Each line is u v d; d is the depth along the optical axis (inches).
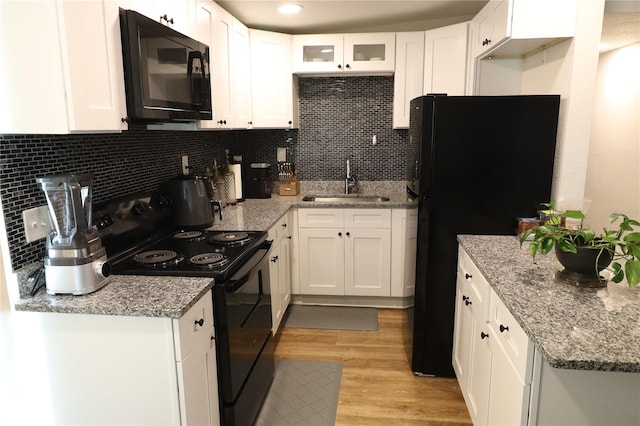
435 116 87.0
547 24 81.0
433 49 128.0
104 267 61.1
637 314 50.9
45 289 60.4
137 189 88.4
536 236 62.1
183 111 76.3
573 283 59.4
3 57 51.9
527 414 49.9
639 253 52.9
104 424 59.8
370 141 149.3
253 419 80.8
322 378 98.3
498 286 59.7
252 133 153.6
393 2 113.0
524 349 49.8
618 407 48.4
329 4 112.9
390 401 89.8
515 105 85.3
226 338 67.3
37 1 50.3
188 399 57.9
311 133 151.3
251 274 78.3
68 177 55.9
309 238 134.0
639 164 97.7
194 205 95.0
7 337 58.3
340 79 147.2
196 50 81.4
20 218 58.9
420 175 90.0
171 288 60.9
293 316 131.6
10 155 57.0
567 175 85.1
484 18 101.6
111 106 60.0
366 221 130.9
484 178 88.4
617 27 89.7
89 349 57.6
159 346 55.9
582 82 81.4
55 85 51.7
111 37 59.6
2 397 60.0
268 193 145.0
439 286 93.9
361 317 130.7
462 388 84.5
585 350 43.2
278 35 131.7
